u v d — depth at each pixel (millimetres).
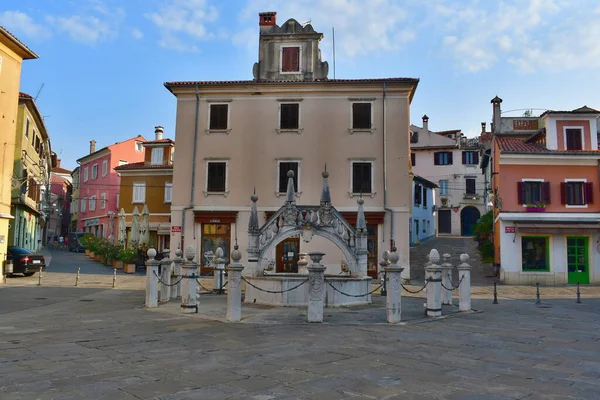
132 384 6578
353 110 29688
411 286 26266
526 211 28672
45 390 6262
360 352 8781
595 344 9828
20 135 31391
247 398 6031
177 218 29844
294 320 12633
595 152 28391
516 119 39000
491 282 28344
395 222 28422
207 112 30438
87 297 18656
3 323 12047
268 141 29922
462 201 56219
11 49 25188
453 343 9789
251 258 16828
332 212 16781
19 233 32719
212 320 12680
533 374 7324
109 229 52156
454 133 62000
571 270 28094
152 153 45281
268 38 31719
